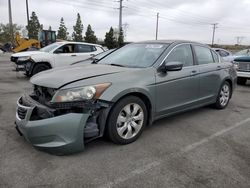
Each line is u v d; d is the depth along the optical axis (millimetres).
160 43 4840
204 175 3070
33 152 3510
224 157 3547
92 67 4180
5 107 5766
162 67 4297
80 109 3344
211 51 5770
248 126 4898
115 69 4000
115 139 3723
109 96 3498
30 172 3031
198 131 4539
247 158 3531
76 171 3076
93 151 3596
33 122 3260
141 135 4238
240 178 3021
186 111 5238
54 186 2785
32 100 3600
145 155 3539
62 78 3533
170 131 4484
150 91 4043
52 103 3309
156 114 4277
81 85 3377
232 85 6254
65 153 3324
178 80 4547
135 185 2842
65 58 10898
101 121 3559
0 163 3215
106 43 55094
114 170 3127
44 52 10836
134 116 3920
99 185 2822
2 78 10531
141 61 4453
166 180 2949
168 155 3562
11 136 4035
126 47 5180
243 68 10148
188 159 3461
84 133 3383
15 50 23625
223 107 6090
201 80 5137
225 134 4434
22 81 9805
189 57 5004
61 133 3223
